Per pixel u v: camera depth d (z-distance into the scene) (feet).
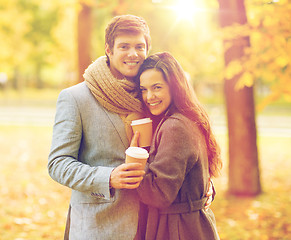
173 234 6.73
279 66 13.89
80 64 27.02
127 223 6.76
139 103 7.14
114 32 7.04
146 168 6.77
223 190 20.45
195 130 6.89
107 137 6.82
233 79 18.56
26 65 97.14
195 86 60.08
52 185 22.67
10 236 14.60
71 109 6.74
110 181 6.24
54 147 6.59
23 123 53.72
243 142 19.08
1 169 26.81
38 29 74.28
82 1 22.62
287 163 28.58
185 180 6.88
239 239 14.14
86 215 6.77
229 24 16.76
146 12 19.99
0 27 58.39
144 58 7.26
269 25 13.88
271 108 77.77
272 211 16.93
